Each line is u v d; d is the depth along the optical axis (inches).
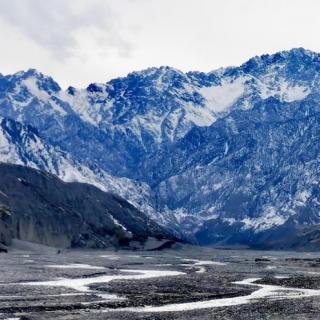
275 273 5585.6
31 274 4963.1
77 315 2817.4
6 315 2812.5
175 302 3336.6
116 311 2970.0
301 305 3152.1
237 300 3435.0
